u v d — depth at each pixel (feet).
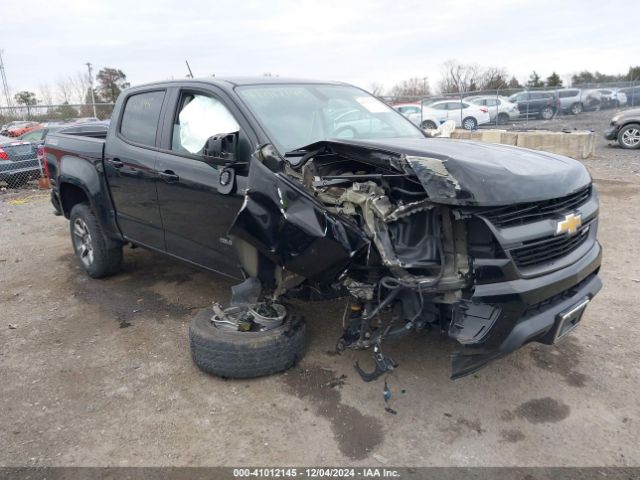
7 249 22.40
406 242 9.53
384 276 9.64
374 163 9.83
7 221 28.12
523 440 9.34
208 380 11.40
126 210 15.56
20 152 39.09
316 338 12.95
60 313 15.24
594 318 13.83
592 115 86.89
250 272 11.05
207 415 10.21
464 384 11.00
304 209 9.51
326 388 10.94
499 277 8.93
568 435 9.44
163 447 9.36
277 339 11.02
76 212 17.56
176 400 10.72
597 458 8.86
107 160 15.72
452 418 9.96
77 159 16.97
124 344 13.21
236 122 12.18
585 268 10.26
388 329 9.83
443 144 11.26
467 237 9.16
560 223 9.67
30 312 15.38
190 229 13.29
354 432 9.62
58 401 10.84
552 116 83.61
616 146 54.39
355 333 10.39
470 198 8.66
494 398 10.53
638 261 17.99
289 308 12.09
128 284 17.35
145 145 14.60
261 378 11.35
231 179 11.53
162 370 11.91
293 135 12.14
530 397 10.54
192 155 13.04
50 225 26.86
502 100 80.28
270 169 10.00
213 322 11.51
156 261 19.56
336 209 9.76
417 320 9.64
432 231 9.43
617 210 25.17
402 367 11.63
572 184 10.34
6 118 57.82
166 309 15.24
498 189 8.91
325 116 13.37
